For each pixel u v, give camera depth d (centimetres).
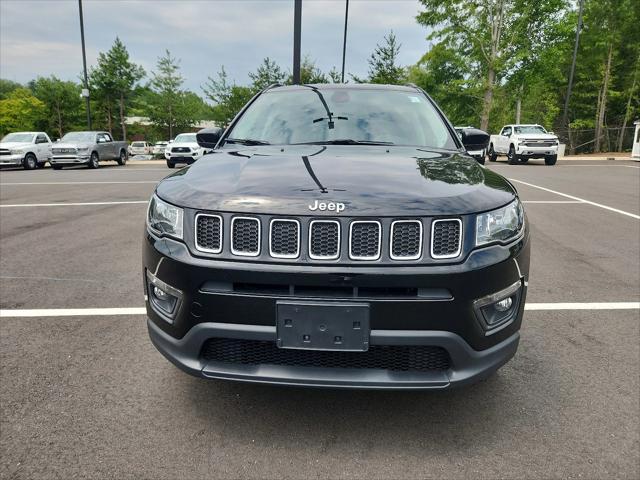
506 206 219
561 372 290
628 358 308
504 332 218
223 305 203
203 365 213
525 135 2266
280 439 223
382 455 213
